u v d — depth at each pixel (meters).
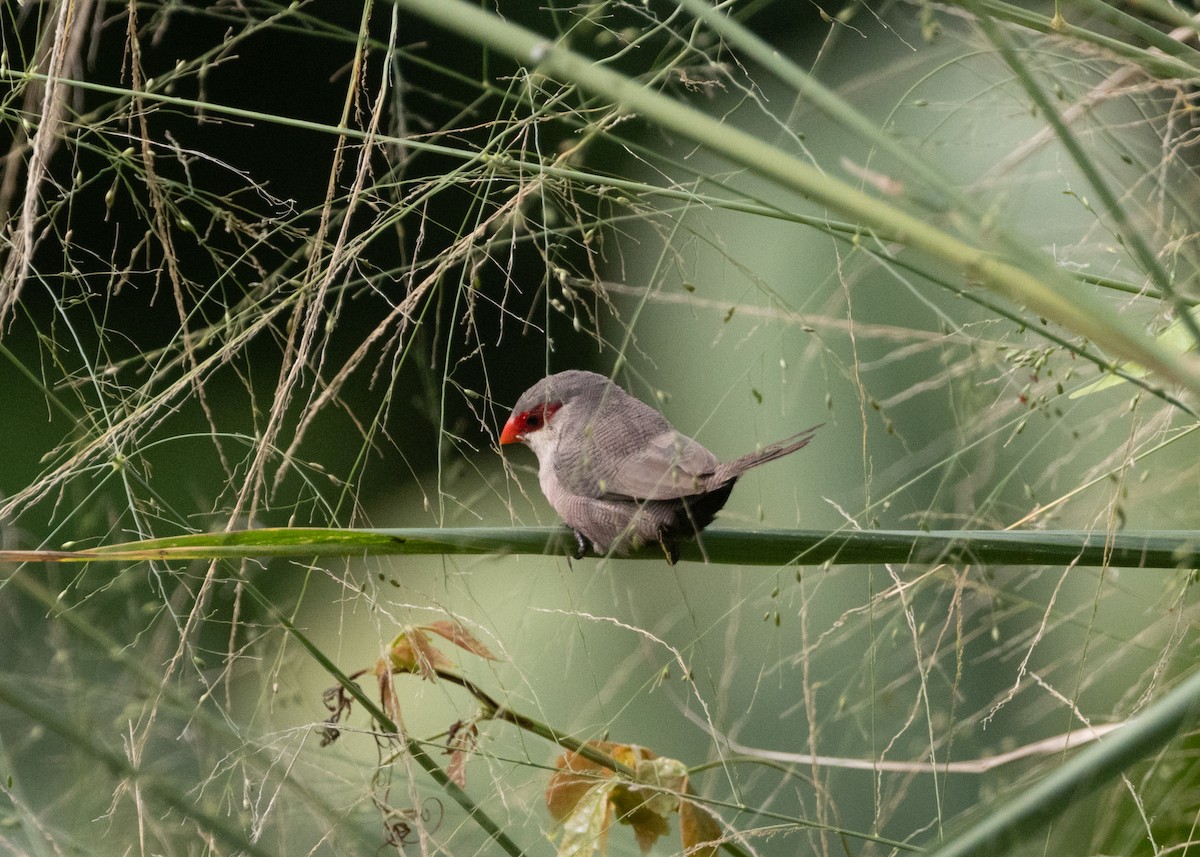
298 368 5.58
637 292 5.66
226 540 5.41
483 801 5.54
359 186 5.59
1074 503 6.36
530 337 11.31
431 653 5.58
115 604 5.94
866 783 6.93
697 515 7.00
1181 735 3.62
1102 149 5.22
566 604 7.35
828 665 7.16
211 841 5.02
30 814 4.74
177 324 10.66
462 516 7.11
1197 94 4.99
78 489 6.11
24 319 11.58
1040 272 3.24
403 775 5.57
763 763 5.45
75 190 6.00
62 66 5.77
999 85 5.15
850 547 5.70
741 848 5.54
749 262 6.84
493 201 5.96
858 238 4.86
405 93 11.60
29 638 6.25
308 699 5.80
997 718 6.73
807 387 8.27
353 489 11.27
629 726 7.97
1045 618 5.60
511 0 10.16
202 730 4.93
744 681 7.83
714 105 6.12
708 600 8.34
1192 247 4.98
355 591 6.01
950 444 5.87
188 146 11.30
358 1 11.99
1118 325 3.21
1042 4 5.83
